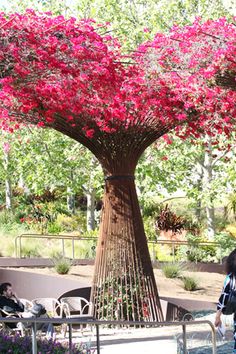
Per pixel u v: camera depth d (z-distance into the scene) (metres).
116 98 13.05
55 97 11.47
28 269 20.92
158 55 13.26
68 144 27.39
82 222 34.00
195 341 10.84
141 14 26.27
